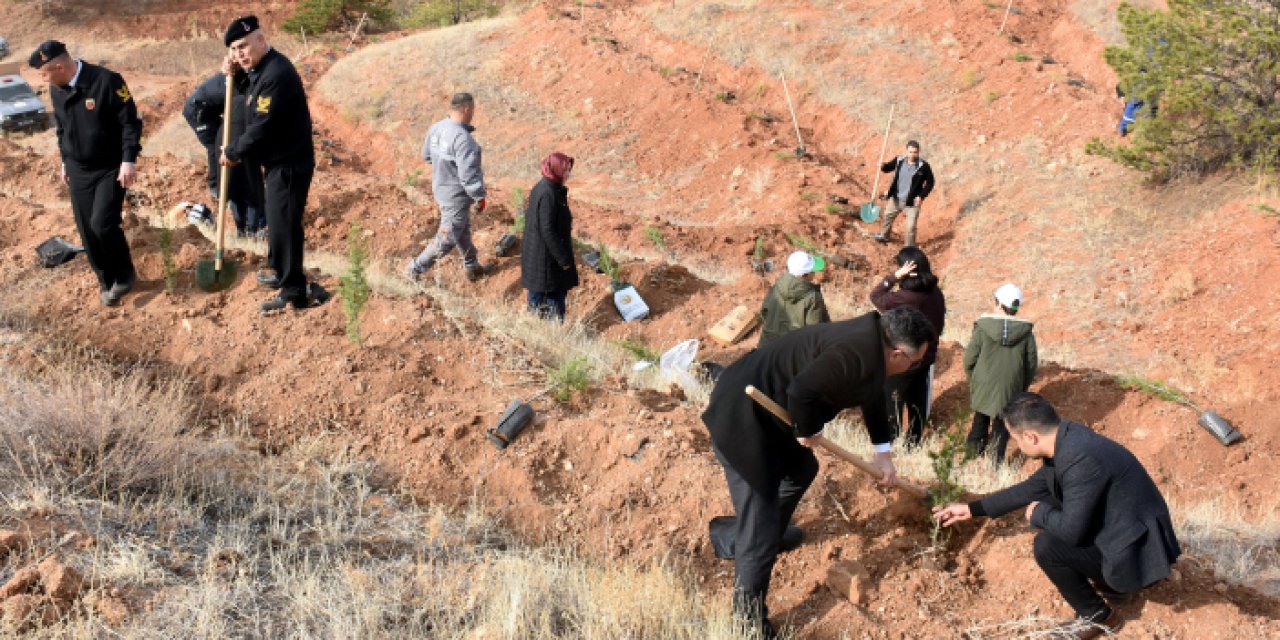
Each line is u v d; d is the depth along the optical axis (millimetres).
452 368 6035
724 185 17969
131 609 3768
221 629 3684
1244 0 13711
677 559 4672
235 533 4473
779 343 3961
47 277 6855
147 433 4895
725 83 21328
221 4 43906
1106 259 13031
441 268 9852
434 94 22312
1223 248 12109
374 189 11992
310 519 4746
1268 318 10367
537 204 7980
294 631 3797
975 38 20234
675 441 5340
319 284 6914
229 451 5188
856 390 3752
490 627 3855
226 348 6066
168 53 40750
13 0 43062
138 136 6121
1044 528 4004
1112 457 3846
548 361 6965
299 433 5543
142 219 7910
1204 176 13898
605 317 9375
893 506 4898
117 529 4309
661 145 19469
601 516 4988
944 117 18328
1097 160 15477
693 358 7793
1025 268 13383
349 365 5832
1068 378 8352
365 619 3854
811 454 4266
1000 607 4340
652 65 21641
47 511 4273
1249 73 13461
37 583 3764
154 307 6496
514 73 22844
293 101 5898
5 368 5645
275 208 6094
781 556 4656
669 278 10086
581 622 4066
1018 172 15984
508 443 5340
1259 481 7133
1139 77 13961
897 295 6766
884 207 16188
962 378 8336
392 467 5320
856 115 19031
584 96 21359
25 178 12336
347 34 34344
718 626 4012
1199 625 3986
